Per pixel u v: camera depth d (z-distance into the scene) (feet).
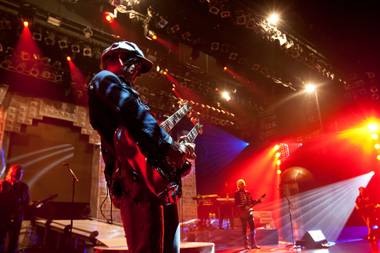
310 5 25.27
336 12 26.32
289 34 25.95
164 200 3.93
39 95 26.16
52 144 26.53
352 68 31.27
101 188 27.73
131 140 3.82
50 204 22.38
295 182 37.70
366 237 30.09
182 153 3.86
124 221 3.92
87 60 25.84
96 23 24.99
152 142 3.71
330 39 28.84
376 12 26.16
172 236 4.30
